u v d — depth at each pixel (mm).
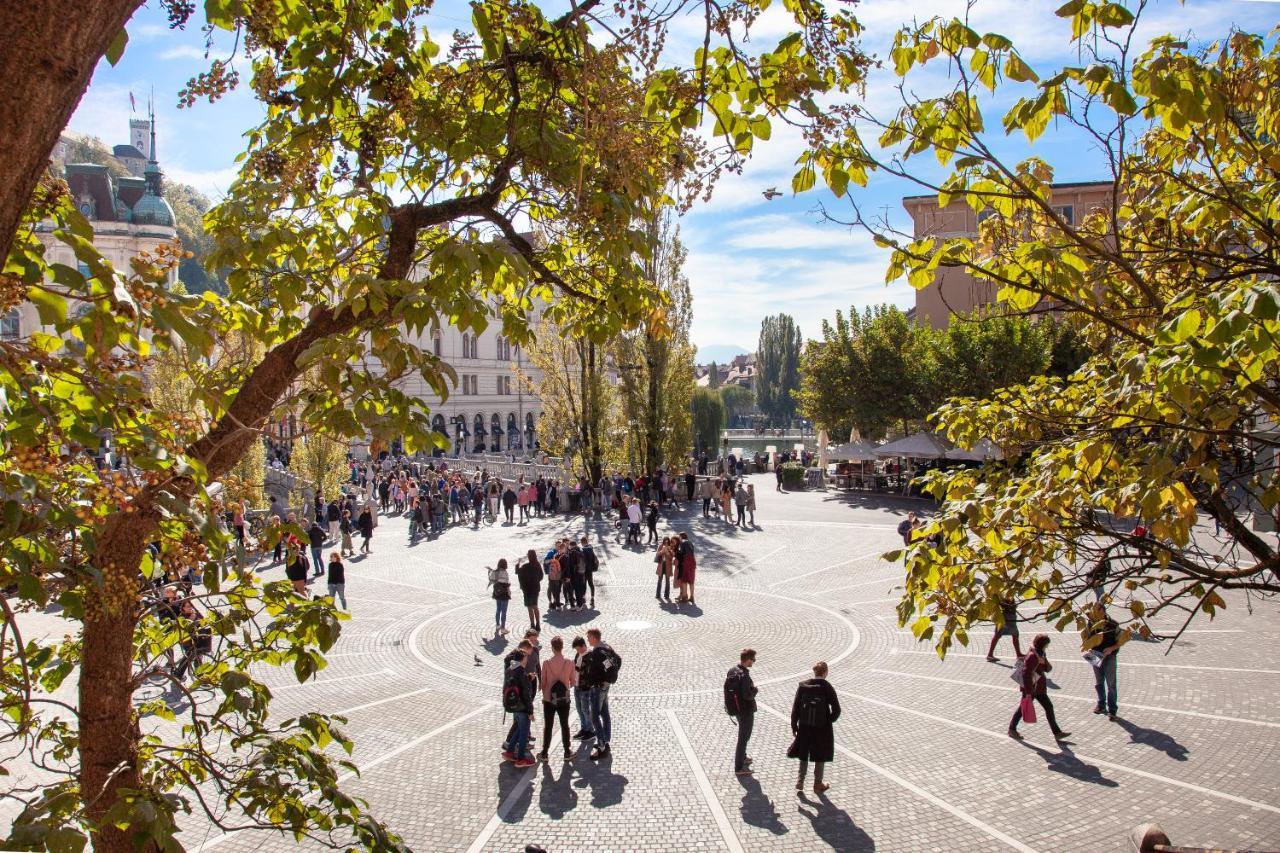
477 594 20062
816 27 3834
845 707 12305
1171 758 10211
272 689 13453
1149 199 5391
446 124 4375
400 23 3965
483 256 3281
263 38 3750
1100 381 5512
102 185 61938
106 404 2910
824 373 40125
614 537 28062
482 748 11047
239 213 3783
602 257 4520
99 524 3250
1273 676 13062
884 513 32344
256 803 3354
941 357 36000
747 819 8984
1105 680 11742
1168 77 3770
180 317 2859
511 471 48125
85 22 1916
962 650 15008
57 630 14625
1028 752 10539
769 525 29953
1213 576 4297
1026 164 5137
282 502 35938
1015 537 4816
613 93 3766
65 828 2619
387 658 15047
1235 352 3467
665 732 11500
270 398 3701
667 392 37188
